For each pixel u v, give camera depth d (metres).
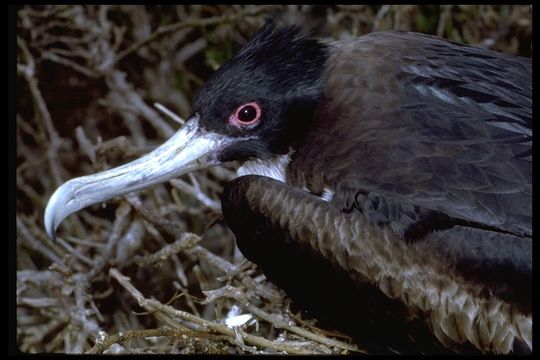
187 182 9.70
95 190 7.15
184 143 7.19
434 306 6.27
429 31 9.95
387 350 6.65
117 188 7.17
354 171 6.65
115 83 10.04
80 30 10.22
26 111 10.28
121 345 7.84
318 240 6.44
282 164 7.12
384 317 6.43
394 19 9.99
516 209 6.20
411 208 6.36
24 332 8.69
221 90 7.07
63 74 10.21
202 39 10.39
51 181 10.04
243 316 7.39
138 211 8.46
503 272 6.16
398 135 6.65
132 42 10.38
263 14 10.12
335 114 6.91
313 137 6.93
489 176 6.32
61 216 7.08
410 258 6.30
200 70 10.61
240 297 7.29
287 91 7.00
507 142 6.45
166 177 7.21
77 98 10.26
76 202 7.12
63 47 10.31
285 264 6.58
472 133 6.54
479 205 6.25
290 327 7.03
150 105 10.39
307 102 6.99
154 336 7.05
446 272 6.25
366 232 6.39
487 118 6.59
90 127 10.30
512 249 6.17
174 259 8.45
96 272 8.38
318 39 7.23
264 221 6.58
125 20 10.34
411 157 6.52
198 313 8.86
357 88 6.92
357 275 6.39
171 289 9.14
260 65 7.03
